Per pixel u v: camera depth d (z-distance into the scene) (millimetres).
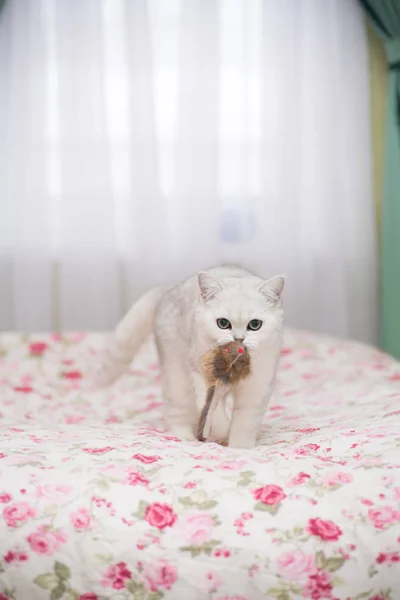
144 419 1648
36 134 2643
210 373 1275
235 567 1062
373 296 2842
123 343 1596
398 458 1194
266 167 2686
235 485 1135
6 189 2660
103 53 2613
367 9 2670
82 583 1068
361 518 1098
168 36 2662
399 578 1069
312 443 1302
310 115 2719
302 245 2740
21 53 2617
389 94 2693
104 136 2629
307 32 2695
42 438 1318
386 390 1742
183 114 2648
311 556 1065
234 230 2750
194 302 1396
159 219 2662
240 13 2656
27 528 1089
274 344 1350
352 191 2771
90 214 2662
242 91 2670
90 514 1098
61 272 2686
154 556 1068
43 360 2057
